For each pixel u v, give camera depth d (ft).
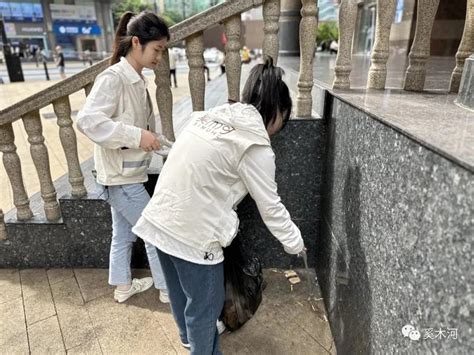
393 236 3.45
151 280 7.46
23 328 6.33
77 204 7.48
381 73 6.21
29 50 82.33
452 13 14.55
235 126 3.99
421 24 5.72
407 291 3.15
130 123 5.55
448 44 15.06
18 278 7.70
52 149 16.24
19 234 7.79
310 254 7.68
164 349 5.89
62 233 7.77
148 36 5.21
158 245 4.29
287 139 6.72
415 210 3.00
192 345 4.69
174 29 6.20
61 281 7.60
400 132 3.25
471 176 2.25
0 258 7.97
